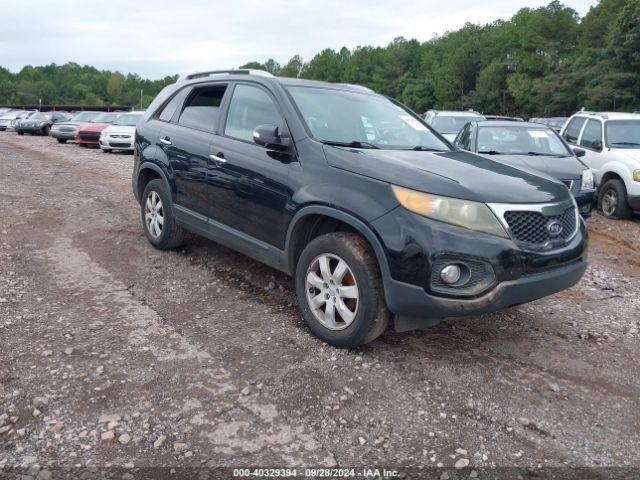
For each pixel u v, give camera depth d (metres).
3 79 158.12
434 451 2.82
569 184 8.10
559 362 3.85
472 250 3.34
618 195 9.52
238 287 4.99
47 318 4.15
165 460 2.66
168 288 4.91
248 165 4.45
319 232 4.17
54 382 3.26
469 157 4.47
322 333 3.90
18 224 6.96
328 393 3.30
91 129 20.89
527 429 3.04
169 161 5.47
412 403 3.24
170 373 3.43
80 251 5.91
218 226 4.87
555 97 68.00
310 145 4.09
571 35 86.06
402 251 3.38
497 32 100.25
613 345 4.18
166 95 6.05
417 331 4.23
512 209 3.49
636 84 55.59
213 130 5.06
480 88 92.44
